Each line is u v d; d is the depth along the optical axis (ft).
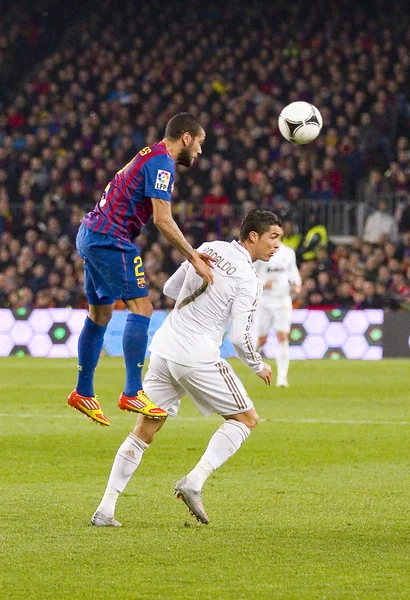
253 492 55.72
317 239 194.90
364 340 178.60
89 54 241.35
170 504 52.11
